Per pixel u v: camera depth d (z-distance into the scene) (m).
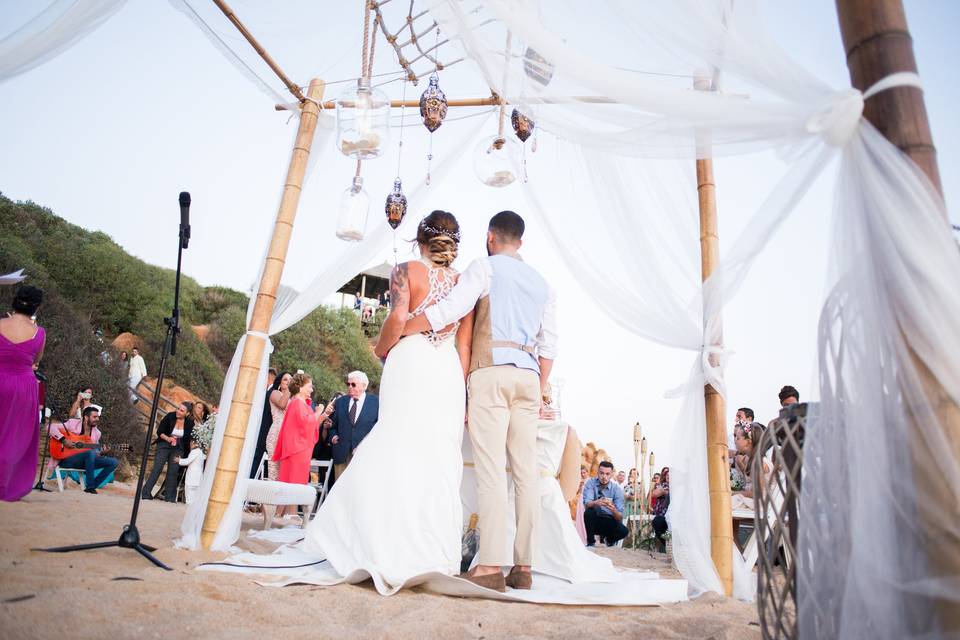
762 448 1.91
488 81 2.69
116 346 19.47
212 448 3.87
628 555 6.85
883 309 1.50
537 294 3.38
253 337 4.03
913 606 1.36
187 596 2.19
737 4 1.96
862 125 1.62
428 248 3.42
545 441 3.98
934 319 1.41
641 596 3.03
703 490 3.45
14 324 4.69
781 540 1.90
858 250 1.58
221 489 3.73
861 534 1.42
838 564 1.57
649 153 2.39
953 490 1.35
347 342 25.73
